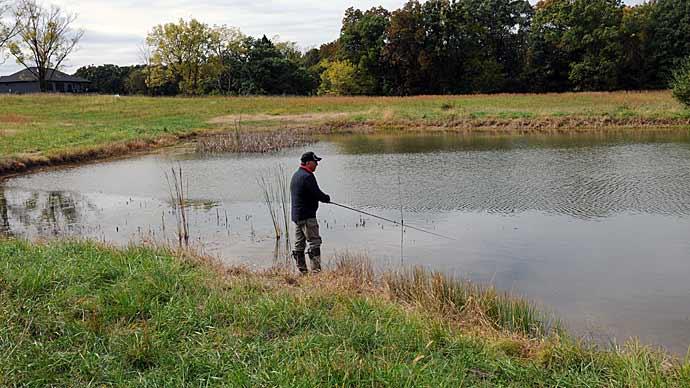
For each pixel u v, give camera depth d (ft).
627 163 61.82
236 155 79.77
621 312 22.63
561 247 31.99
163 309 18.81
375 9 266.36
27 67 246.47
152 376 14.70
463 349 16.49
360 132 112.68
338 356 15.39
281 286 23.25
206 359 15.53
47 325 17.35
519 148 78.95
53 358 15.42
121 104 171.42
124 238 36.24
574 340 18.34
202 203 47.03
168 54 280.92
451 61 240.94
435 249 32.07
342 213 41.55
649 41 218.38
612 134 93.40
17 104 166.30
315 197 28.19
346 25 266.98
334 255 31.09
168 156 80.38
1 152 72.59
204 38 283.79
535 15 245.65
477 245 32.76
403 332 17.47
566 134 96.53
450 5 241.55
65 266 22.68
